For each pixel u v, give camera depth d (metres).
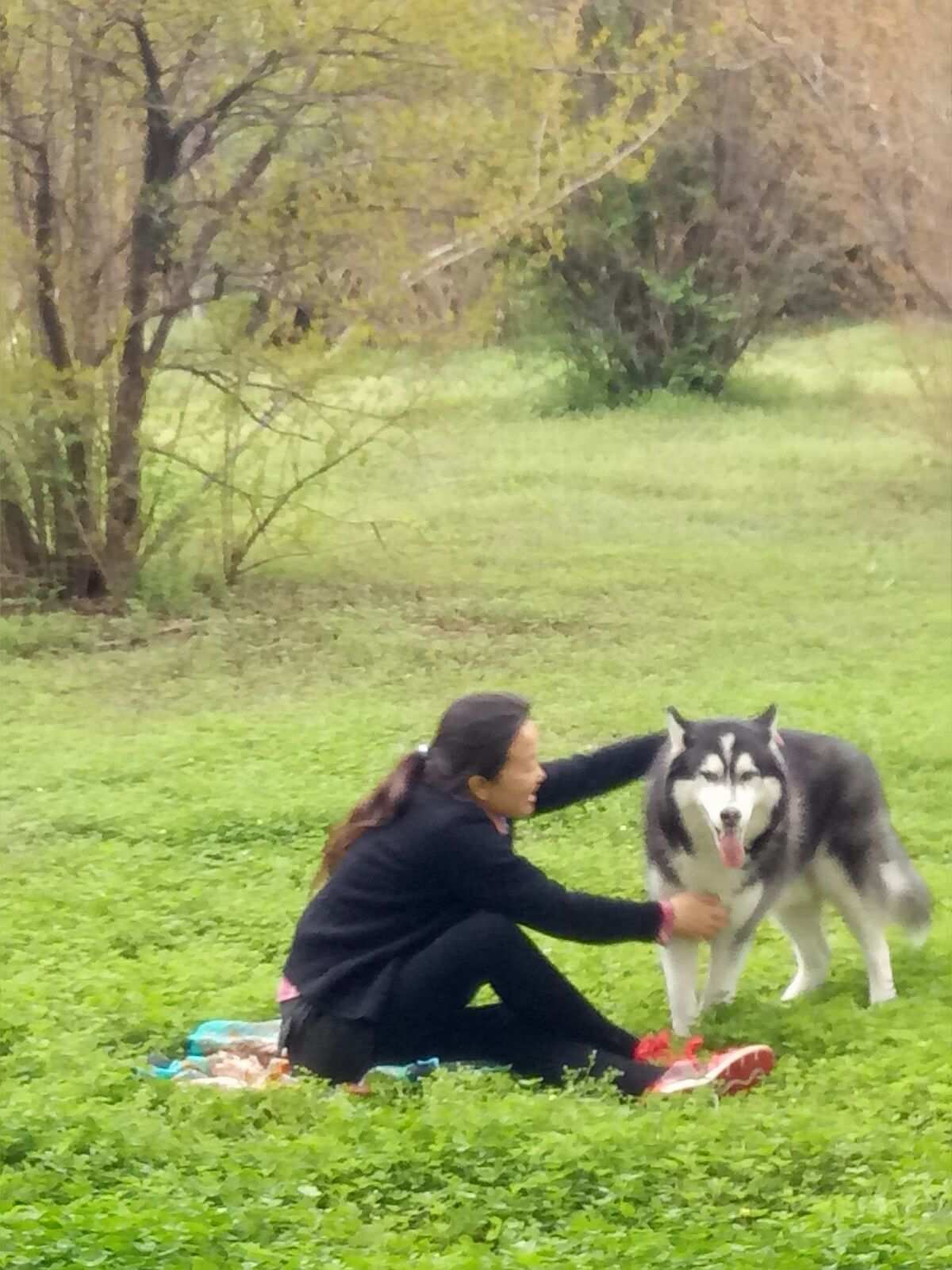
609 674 14.08
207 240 15.96
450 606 16.70
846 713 12.38
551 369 34.97
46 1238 4.52
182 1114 5.66
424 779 6.25
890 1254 4.54
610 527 21.06
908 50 23.16
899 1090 5.95
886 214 23.88
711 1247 4.62
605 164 18.64
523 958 6.12
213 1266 4.36
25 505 16.62
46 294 15.73
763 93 28.75
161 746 11.84
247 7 14.95
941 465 24.14
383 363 16.88
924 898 7.27
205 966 7.65
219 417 17.41
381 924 6.14
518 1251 4.60
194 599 16.78
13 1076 6.14
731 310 31.28
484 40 15.81
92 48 15.30
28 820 10.24
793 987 7.57
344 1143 5.33
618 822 10.25
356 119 15.97
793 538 20.38
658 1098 5.88
